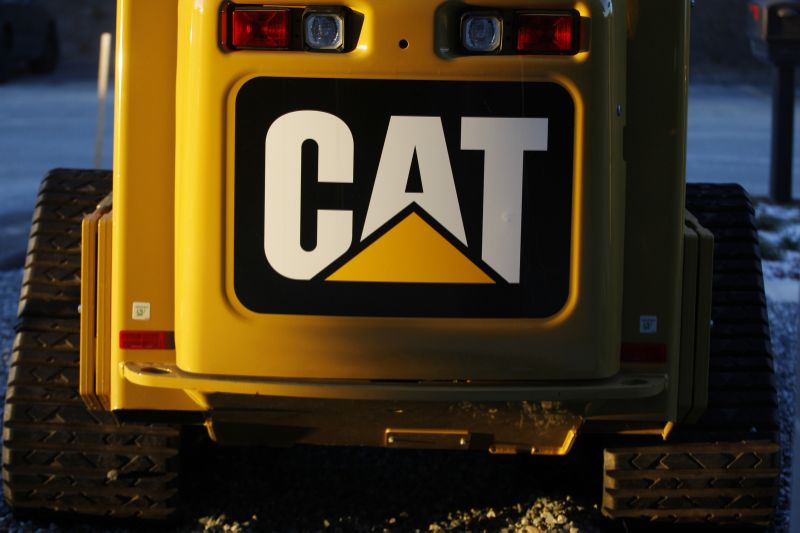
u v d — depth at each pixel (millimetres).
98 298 5066
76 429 5348
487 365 4707
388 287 4676
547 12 4613
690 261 5023
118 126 4855
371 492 6102
